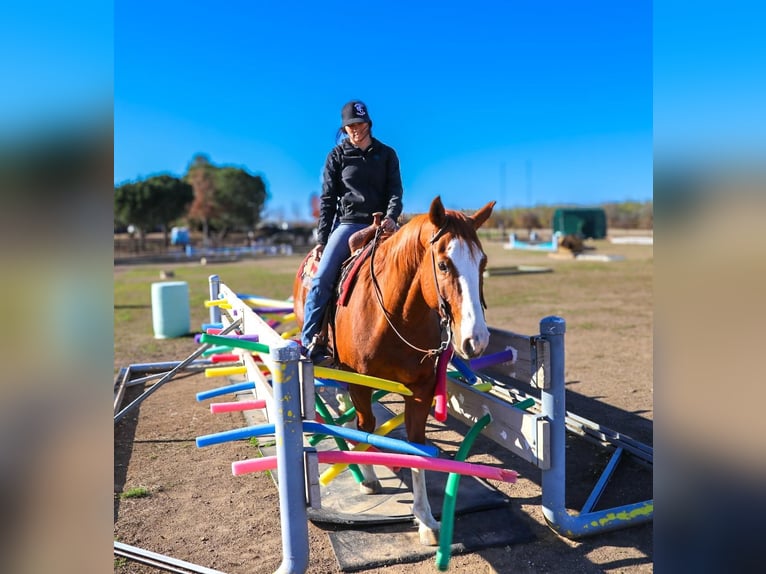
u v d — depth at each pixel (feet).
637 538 10.98
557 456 10.76
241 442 16.49
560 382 10.64
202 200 190.29
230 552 10.78
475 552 10.58
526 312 40.81
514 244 122.93
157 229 196.24
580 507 12.30
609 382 22.36
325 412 14.57
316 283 11.87
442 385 10.50
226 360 17.29
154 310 32.83
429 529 10.73
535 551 10.61
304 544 8.80
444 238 8.65
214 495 13.20
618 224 172.14
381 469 14.14
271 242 178.70
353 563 10.10
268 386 10.75
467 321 8.05
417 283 9.61
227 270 85.61
